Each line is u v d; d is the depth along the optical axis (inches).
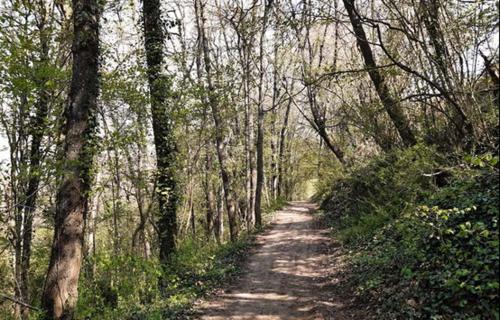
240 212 1074.1
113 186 482.6
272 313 308.7
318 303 320.5
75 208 310.0
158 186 475.8
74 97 320.2
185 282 409.7
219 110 622.2
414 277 270.7
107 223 605.3
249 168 903.1
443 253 260.1
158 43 473.7
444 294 227.1
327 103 848.3
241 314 309.9
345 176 751.1
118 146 393.4
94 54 330.0
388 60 441.4
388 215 483.8
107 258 407.5
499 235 221.6
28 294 394.6
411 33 346.9
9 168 370.0
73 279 303.1
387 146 565.6
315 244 591.8
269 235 711.1
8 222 373.4
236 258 520.1
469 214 261.9
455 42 328.2
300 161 1779.0
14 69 337.4
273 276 425.4
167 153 478.0
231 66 638.5
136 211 600.4
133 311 336.5
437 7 332.5
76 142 315.9
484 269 211.3
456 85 327.3
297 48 734.5
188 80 502.3
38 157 383.6
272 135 1311.5
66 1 406.0
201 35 673.0
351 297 320.2
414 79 394.6
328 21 398.9
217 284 400.8
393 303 262.2
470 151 340.2
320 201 1154.7
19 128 374.3
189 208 625.3
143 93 439.8
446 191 321.7
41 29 375.9
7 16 343.6
